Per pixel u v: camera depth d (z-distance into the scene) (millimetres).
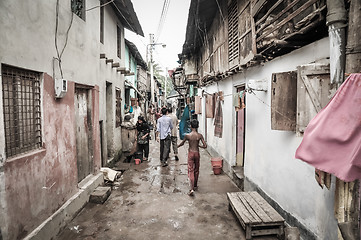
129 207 4871
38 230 3309
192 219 4371
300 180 3387
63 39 4285
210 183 6426
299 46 3391
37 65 3453
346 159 2047
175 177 6875
